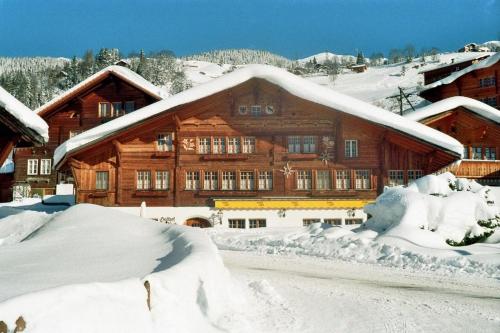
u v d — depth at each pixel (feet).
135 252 28.58
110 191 97.19
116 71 136.26
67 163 99.81
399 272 40.98
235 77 95.96
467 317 25.71
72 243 31.83
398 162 98.48
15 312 13.01
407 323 24.31
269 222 95.91
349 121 97.55
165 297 18.37
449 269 41.34
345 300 29.48
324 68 572.10
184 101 94.94
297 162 98.78
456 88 174.40
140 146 98.68
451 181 64.23
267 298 28.71
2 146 43.75
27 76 471.21
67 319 13.67
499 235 54.95
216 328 19.70
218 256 26.73
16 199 122.93
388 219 60.13
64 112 142.31
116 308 15.49
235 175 98.48
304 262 47.24
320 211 96.37
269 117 99.60
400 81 419.13
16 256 27.50
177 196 96.94
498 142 114.11
